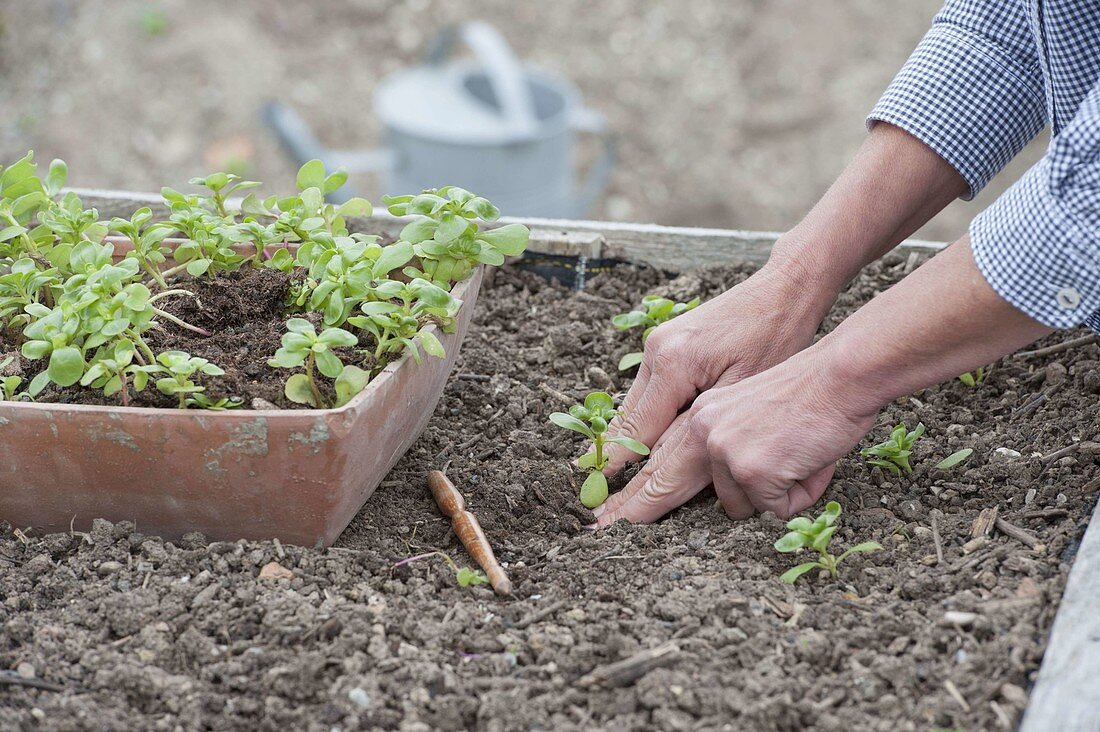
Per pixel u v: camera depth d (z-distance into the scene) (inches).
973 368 71.3
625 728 67.7
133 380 72.3
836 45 235.6
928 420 79.4
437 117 163.2
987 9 76.9
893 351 71.0
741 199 217.8
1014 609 70.1
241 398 72.1
